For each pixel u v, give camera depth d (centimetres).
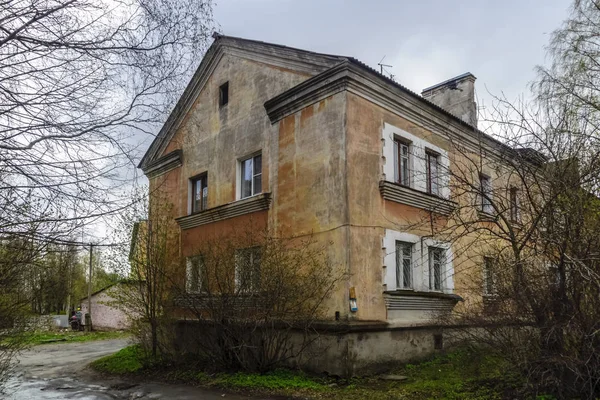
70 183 540
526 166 691
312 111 1090
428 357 1077
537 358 623
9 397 955
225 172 1338
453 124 1308
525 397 645
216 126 1406
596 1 1059
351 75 1023
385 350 979
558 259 636
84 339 2483
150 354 1219
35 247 595
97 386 1062
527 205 689
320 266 984
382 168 1079
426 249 1159
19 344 859
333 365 921
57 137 534
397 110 1148
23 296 848
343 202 982
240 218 1242
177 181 1545
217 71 1438
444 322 998
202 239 1366
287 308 948
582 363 586
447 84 1605
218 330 1029
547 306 629
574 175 648
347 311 938
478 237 780
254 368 976
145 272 1228
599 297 603
